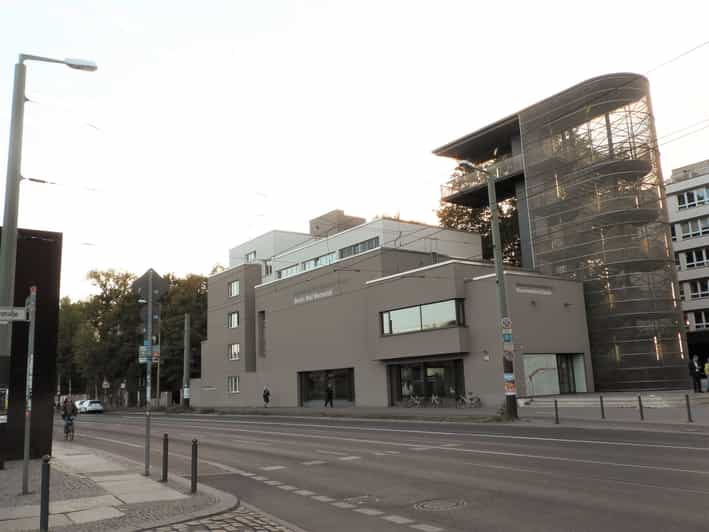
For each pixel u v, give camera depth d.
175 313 71.44
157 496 10.39
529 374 32.06
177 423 35.09
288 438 21.77
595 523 7.64
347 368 41.09
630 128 37.62
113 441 23.97
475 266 34.34
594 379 36.47
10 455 16.41
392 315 36.94
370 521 8.45
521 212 44.81
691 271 62.12
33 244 17.70
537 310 33.44
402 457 15.01
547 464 12.59
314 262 51.03
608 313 36.41
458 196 49.44
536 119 41.69
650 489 9.55
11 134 11.18
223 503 9.73
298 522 8.58
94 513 9.04
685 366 35.50
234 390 54.16
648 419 21.05
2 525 8.25
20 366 16.89
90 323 74.56
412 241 44.78
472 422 24.52
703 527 7.21
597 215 37.22
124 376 73.25
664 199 37.62
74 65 11.72
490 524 7.89
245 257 61.50
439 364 34.56
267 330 49.31
